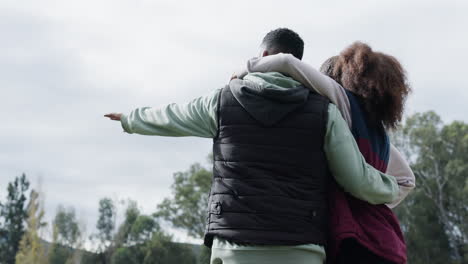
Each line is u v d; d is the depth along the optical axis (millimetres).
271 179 2023
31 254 48094
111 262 54938
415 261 42906
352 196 2236
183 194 50344
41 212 49719
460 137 47438
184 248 51688
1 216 74875
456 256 43500
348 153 2096
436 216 45781
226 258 2014
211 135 2195
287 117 2076
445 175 45500
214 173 2135
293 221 1985
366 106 2297
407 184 2439
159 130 2281
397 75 2332
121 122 2332
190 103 2266
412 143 47438
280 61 2172
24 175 77438
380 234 2166
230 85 2184
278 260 1965
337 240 2107
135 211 60750
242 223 1990
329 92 2207
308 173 2061
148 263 50656
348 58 2377
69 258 54906
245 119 2092
